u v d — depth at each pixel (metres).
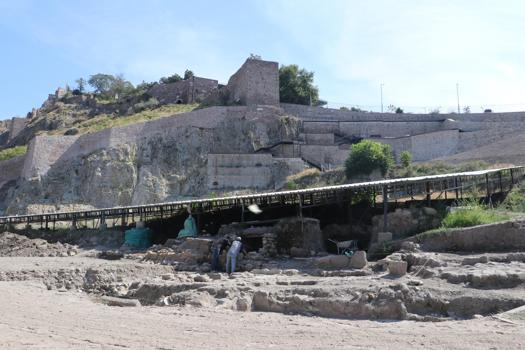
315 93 76.00
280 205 30.94
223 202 33.09
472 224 19.05
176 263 23.44
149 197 52.00
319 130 60.88
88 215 37.84
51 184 55.75
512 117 61.12
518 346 6.94
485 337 7.56
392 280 13.68
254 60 65.19
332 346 7.51
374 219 22.58
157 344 7.83
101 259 27.00
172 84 87.38
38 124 90.00
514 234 16.05
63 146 59.06
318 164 54.69
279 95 72.31
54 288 18.83
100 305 13.21
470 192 28.94
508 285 11.52
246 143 57.03
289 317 10.70
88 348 7.50
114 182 53.44
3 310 11.32
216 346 7.66
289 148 55.44
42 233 38.84
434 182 29.14
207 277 17.55
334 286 13.12
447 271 13.39
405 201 27.83
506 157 40.78
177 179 53.62
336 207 29.19
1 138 107.19
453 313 10.56
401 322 9.90
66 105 96.38
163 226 35.34
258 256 21.97
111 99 98.12
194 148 56.47
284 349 7.37
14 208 53.91
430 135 53.66
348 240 25.08
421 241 18.20
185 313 11.24
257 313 11.36
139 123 59.09
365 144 44.06
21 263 23.86
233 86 71.06
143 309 12.08
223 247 22.78
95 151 57.38
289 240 23.25
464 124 57.41
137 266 21.97
